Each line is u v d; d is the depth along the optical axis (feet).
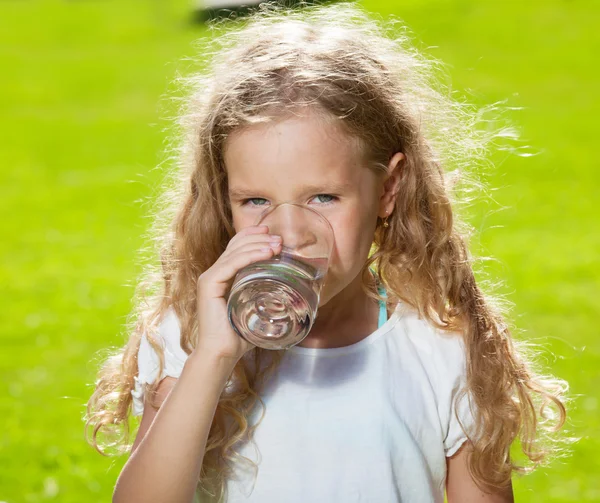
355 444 7.13
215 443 7.16
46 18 85.05
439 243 7.89
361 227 6.88
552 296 24.49
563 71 56.80
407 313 7.68
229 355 6.62
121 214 35.14
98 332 22.90
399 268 7.74
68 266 28.91
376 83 7.22
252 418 7.20
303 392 7.23
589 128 44.75
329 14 8.75
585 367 19.12
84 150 46.70
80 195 38.14
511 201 34.22
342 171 6.70
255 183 6.64
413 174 7.73
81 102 58.70
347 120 6.75
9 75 66.69
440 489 7.40
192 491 6.61
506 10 69.31
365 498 7.10
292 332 6.31
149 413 7.42
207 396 6.57
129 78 64.49
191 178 7.79
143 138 48.62
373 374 7.30
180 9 84.43
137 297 8.40
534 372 8.93
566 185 36.09
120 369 8.07
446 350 7.58
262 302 6.29
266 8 9.50
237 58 7.32
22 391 18.97
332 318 7.40
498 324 8.03
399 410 7.23
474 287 8.04
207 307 6.58
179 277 7.66
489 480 7.50
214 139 7.14
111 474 14.78
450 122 8.52
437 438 7.31
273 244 6.32
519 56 60.29
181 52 71.41
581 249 28.78
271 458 7.13
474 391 7.48
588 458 15.02
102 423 8.16
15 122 53.67
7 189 39.65
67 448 15.87
